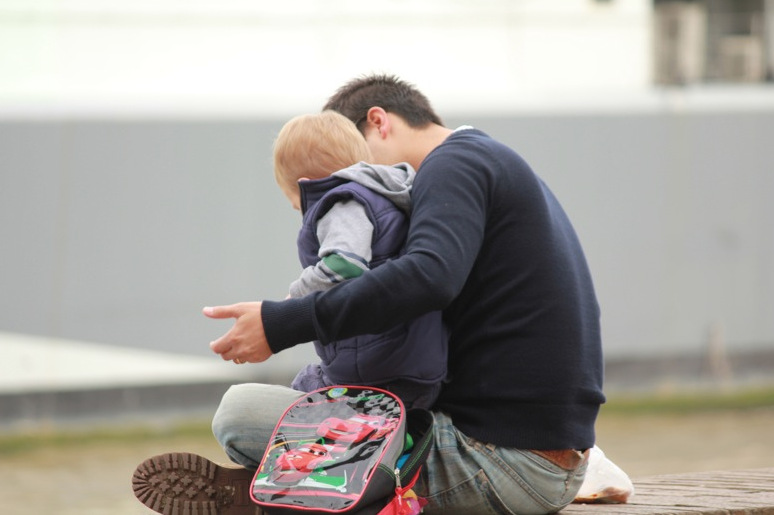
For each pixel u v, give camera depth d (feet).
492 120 138.51
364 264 24.25
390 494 23.12
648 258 143.02
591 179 141.28
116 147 124.36
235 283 127.85
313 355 130.31
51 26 126.11
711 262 145.38
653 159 143.43
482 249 25.45
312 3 134.51
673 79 149.07
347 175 25.44
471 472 25.21
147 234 125.08
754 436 114.21
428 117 28.76
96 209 123.75
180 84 130.00
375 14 137.08
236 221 127.95
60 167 122.83
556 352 25.23
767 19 158.30
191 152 126.62
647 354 142.61
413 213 24.56
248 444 25.84
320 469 22.80
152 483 26.16
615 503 29.78
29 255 121.60
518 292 25.35
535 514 26.27
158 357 124.98
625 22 145.69
